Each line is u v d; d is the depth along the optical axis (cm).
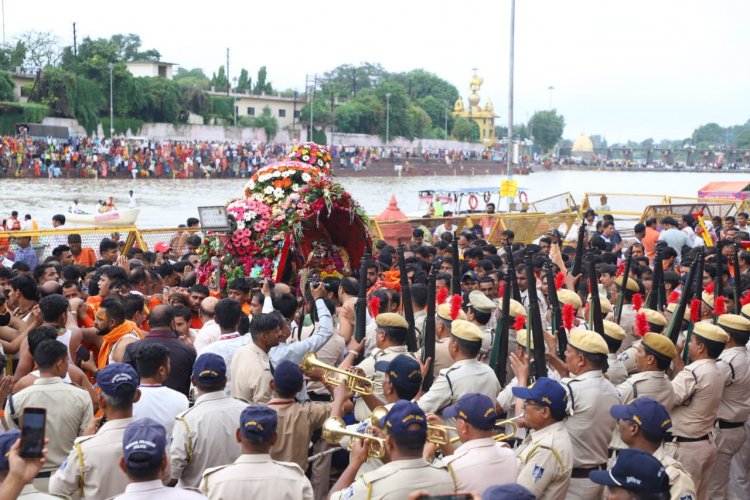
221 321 720
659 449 649
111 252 1370
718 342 666
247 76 10750
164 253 1460
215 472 477
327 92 12631
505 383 731
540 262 1119
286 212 1291
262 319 650
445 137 13600
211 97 8981
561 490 520
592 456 572
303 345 662
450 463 479
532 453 520
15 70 7519
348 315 829
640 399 519
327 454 699
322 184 1324
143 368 587
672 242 1755
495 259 1284
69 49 7962
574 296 835
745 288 1082
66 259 1303
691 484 512
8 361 816
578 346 588
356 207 1368
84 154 6078
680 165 19575
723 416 725
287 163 1353
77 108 7200
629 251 878
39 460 380
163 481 510
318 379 603
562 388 526
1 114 6450
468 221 2052
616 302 930
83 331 816
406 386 534
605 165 18150
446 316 743
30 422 380
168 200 4538
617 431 632
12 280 885
